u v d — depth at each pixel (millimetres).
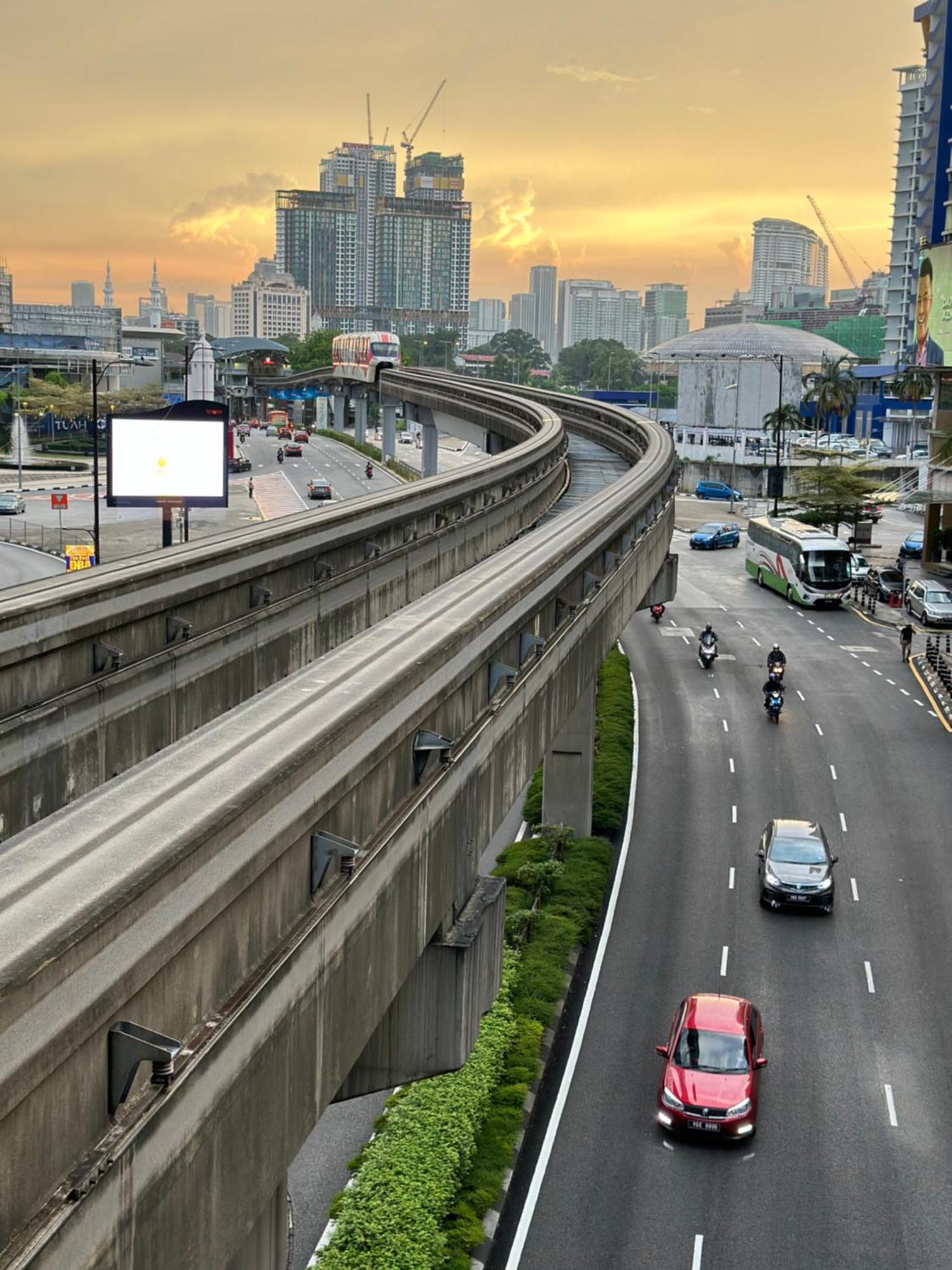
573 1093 33281
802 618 90812
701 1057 32281
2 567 87438
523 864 45938
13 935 10078
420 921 19109
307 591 37125
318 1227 27766
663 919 43281
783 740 61969
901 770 57875
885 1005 37938
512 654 27031
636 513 47938
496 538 58188
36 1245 9297
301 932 14406
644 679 72875
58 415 193875
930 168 146625
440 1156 29094
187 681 29891
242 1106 12898
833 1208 28891
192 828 12289
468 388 127812
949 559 107062
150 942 11234
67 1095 10125
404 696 18609
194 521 113875
